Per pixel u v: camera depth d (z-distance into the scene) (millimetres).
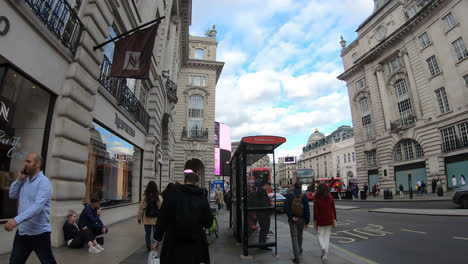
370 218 12023
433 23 26828
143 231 7992
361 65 37062
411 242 6906
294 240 5391
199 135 34562
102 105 8312
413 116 28969
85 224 5609
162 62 16703
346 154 68312
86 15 6824
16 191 3170
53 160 5758
